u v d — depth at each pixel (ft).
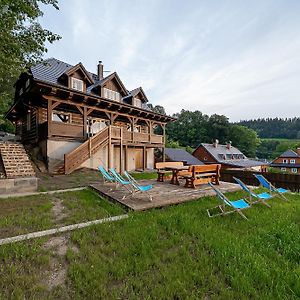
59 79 43.19
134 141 49.08
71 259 9.07
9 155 27.68
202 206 17.48
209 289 7.61
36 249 9.65
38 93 37.50
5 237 11.02
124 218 14.10
